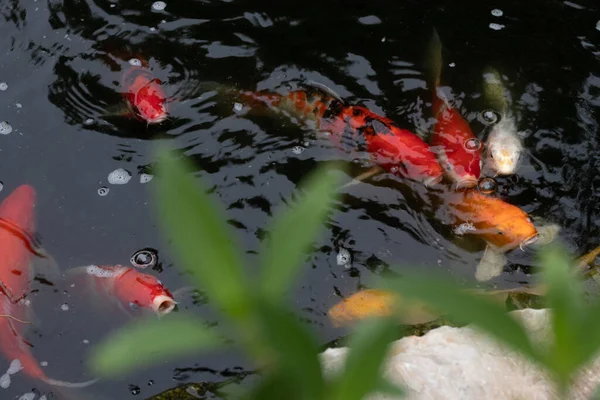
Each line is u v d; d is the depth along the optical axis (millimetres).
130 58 4055
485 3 4410
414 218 3383
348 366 624
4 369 2924
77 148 3674
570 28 4258
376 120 3676
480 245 3303
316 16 4328
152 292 3020
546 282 686
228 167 3568
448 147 3578
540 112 3789
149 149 3662
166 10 4336
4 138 3721
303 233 618
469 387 2479
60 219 3408
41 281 3188
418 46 4137
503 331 617
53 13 4324
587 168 3557
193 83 3926
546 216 3400
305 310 3109
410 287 604
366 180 3502
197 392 2805
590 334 661
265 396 613
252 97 3854
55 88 3943
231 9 4359
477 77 3965
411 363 2582
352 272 3227
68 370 2943
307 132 3695
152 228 3396
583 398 2135
